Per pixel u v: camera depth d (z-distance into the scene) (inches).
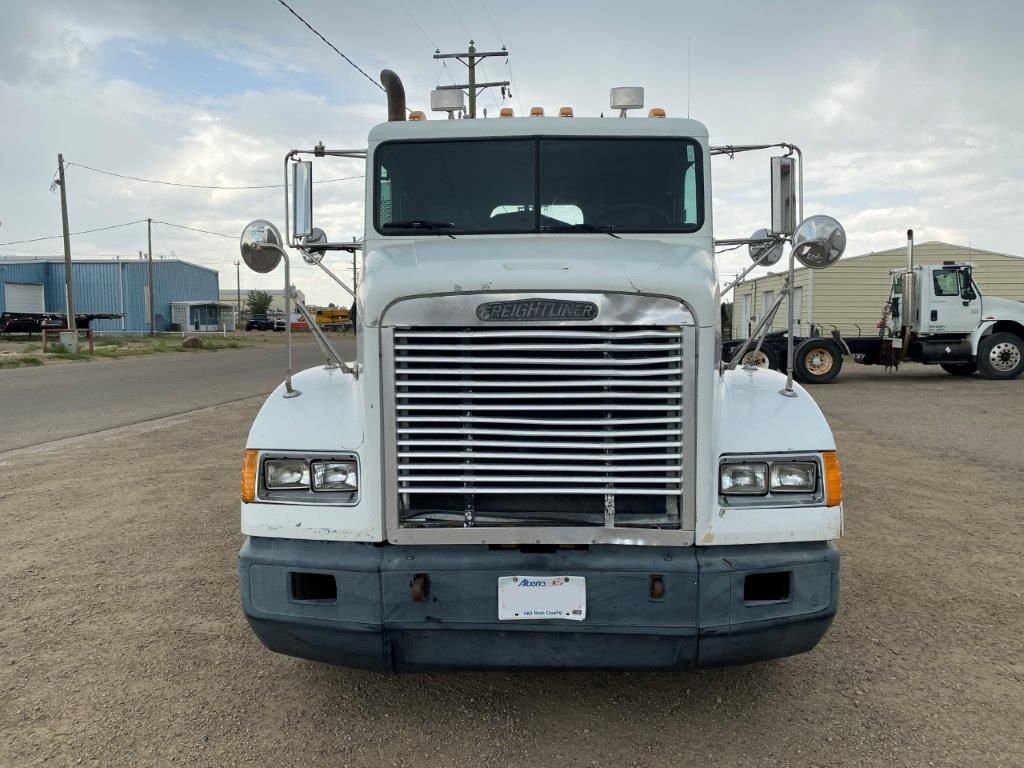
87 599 177.9
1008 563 198.8
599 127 161.3
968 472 303.9
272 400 127.6
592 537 112.6
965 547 211.6
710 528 113.0
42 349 1205.7
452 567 112.1
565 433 112.1
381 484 114.3
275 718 127.3
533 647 113.7
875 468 312.0
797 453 116.2
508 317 111.0
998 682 137.8
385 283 112.4
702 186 159.6
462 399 112.7
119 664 146.0
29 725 124.7
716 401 124.0
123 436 397.4
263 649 152.6
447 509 116.7
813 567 114.4
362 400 118.6
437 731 123.3
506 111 176.1
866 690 135.3
